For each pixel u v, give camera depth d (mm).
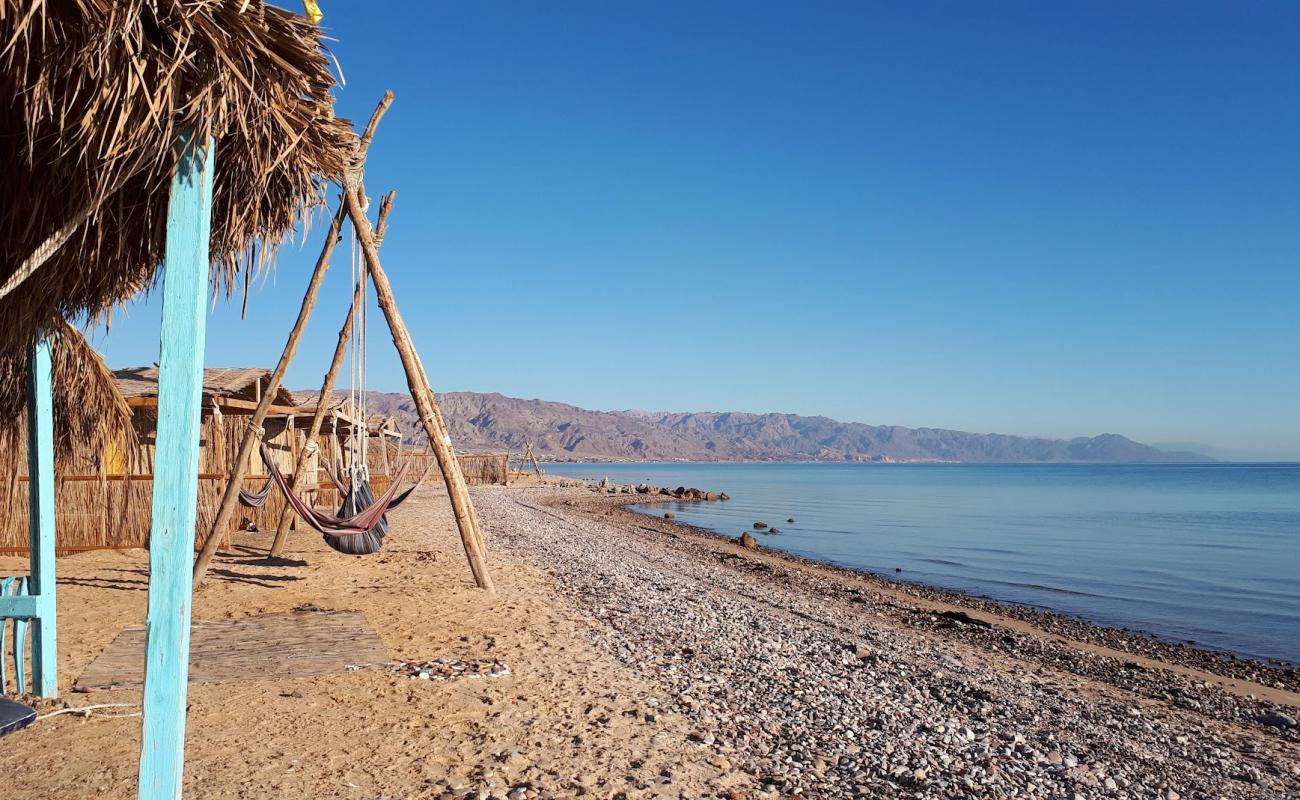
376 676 6348
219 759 4578
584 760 4973
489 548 15555
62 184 3434
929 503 59844
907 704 7598
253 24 2967
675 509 47250
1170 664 11906
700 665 7953
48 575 5516
